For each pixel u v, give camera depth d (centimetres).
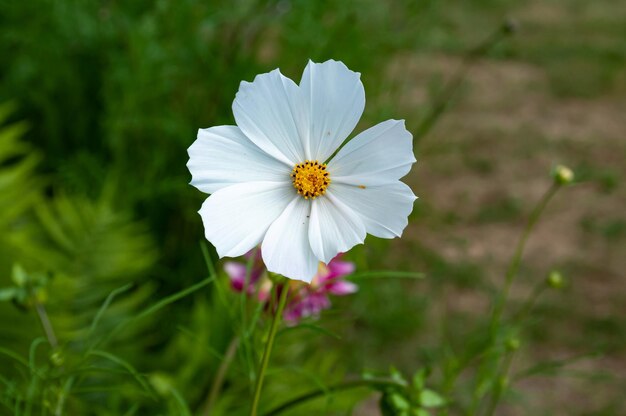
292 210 39
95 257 72
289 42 90
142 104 84
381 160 38
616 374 105
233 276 51
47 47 90
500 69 197
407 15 103
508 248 131
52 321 63
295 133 39
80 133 94
